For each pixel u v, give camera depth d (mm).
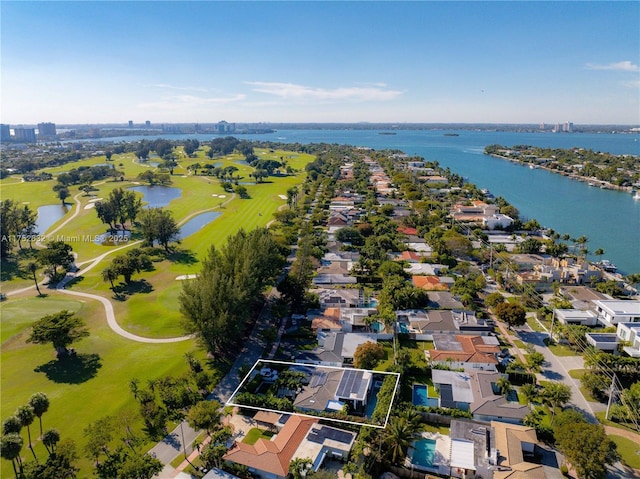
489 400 80500
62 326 95938
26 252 174750
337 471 68188
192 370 92438
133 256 150500
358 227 198500
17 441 62844
